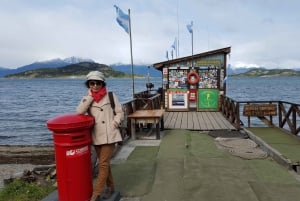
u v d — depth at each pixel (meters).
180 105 13.91
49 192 5.49
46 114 32.59
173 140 8.05
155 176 5.28
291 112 8.73
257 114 9.67
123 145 7.54
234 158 6.34
